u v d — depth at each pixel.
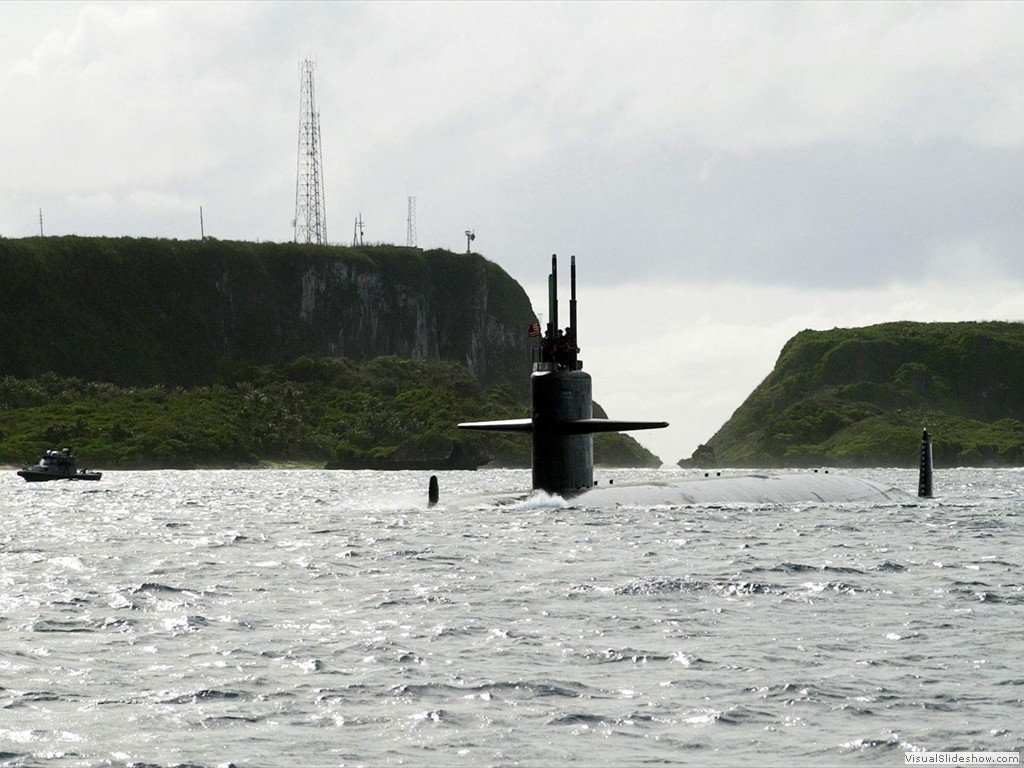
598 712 44.66
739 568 81.69
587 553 90.31
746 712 44.56
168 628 60.72
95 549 101.56
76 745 40.84
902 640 57.12
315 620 62.81
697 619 62.62
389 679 49.38
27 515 152.12
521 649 55.16
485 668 51.34
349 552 93.56
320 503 179.50
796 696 46.59
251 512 153.62
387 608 66.44
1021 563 87.31
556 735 42.03
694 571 80.19
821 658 53.12
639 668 51.38
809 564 84.31
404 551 92.88
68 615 64.62
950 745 40.59
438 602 68.25
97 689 48.00
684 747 40.66
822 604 67.62
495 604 67.50
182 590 73.56
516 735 41.97
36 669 51.44
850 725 42.94
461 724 43.31
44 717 44.06
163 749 40.47
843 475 155.50
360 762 39.22
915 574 80.69
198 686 48.34
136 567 86.81
